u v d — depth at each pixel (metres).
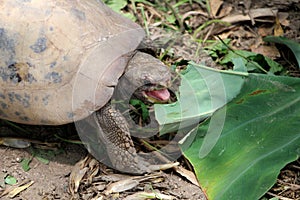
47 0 4.98
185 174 5.16
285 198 4.99
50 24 4.87
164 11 6.89
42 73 4.79
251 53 6.18
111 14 5.34
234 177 4.89
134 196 4.96
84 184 5.02
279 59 6.35
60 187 5.01
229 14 6.86
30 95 4.82
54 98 4.78
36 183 5.04
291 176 5.18
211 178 4.94
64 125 5.52
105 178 5.08
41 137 5.44
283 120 5.28
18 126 5.46
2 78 4.87
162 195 4.98
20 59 4.83
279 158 4.97
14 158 5.23
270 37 6.22
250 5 6.91
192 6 6.97
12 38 4.86
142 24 6.62
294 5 6.88
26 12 4.91
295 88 5.50
